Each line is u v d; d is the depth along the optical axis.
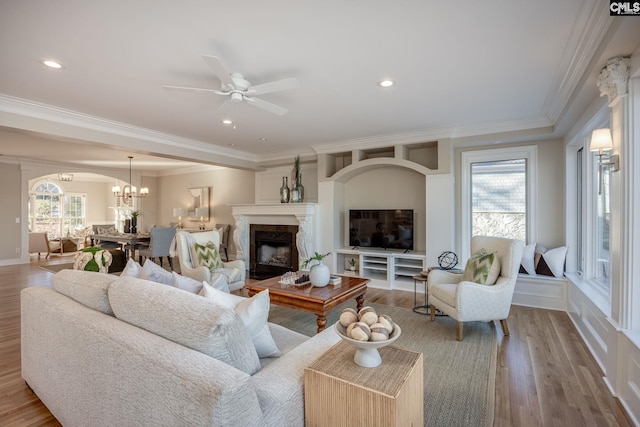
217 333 1.18
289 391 1.28
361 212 5.45
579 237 3.95
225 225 7.80
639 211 2.03
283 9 1.84
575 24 2.00
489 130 4.29
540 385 2.27
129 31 2.05
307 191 6.46
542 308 3.97
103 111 3.65
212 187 8.30
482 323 3.49
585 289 3.13
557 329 3.30
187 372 1.05
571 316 3.61
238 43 2.22
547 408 2.01
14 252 7.23
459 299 2.99
